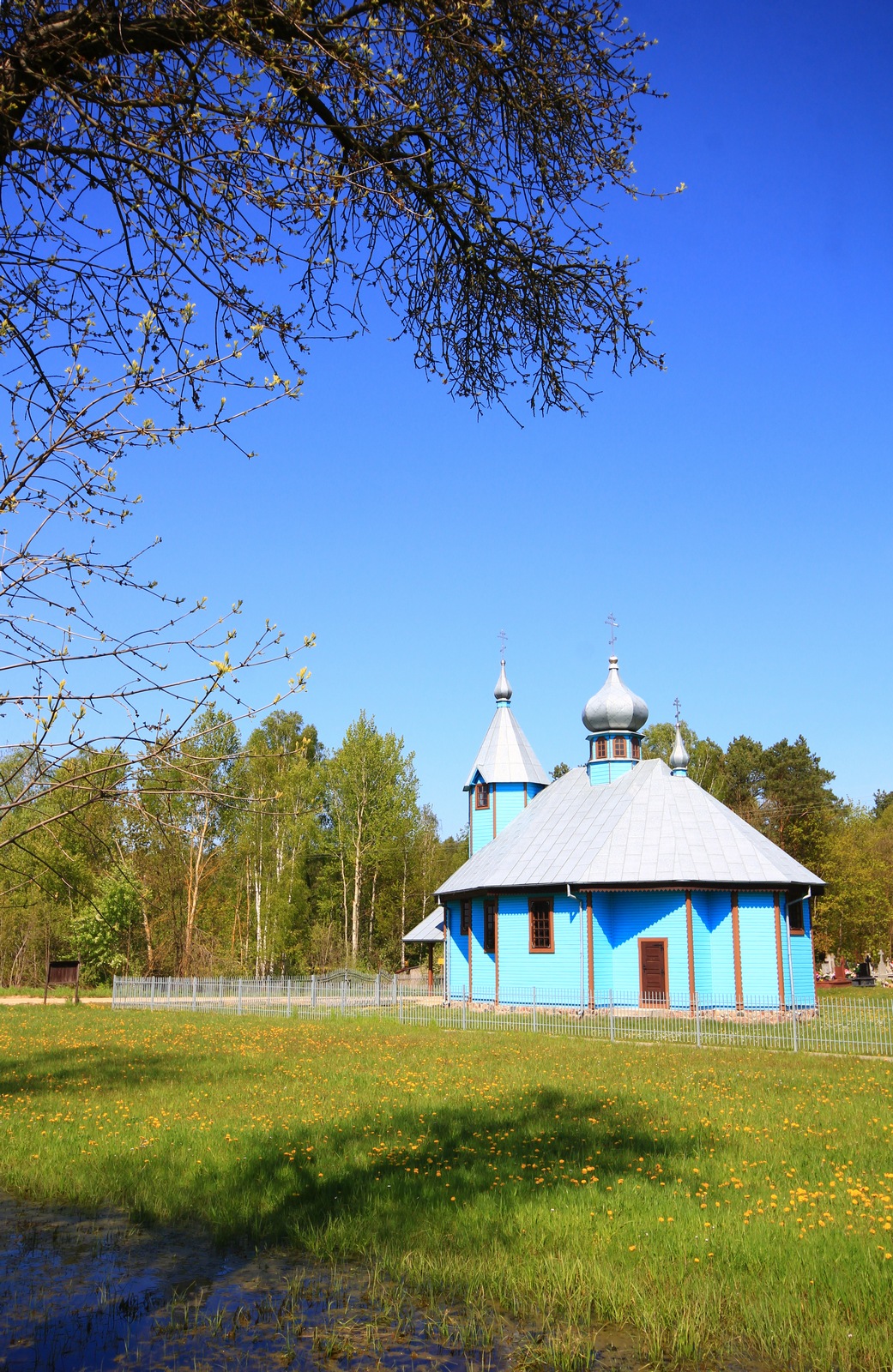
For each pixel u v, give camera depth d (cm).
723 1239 816
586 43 560
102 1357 652
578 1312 709
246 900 6038
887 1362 612
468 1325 687
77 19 426
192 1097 1539
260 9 459
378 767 6141
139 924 5022
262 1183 1012
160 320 505
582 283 626
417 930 4738
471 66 548
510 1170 1047
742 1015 3105
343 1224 880
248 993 4225
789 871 3309
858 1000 3192
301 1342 671
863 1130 1277
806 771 6656
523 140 591
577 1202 925
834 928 5991
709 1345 649
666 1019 2959
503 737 4422
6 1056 2191
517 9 543
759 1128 1282
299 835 5762
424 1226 873
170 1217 934
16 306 480
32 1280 787
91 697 446
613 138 597
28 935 5338
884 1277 730
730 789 6938
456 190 572
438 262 623
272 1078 1773
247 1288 767
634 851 3338
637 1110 1420
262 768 5753
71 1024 3083
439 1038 2611
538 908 3500
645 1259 780
